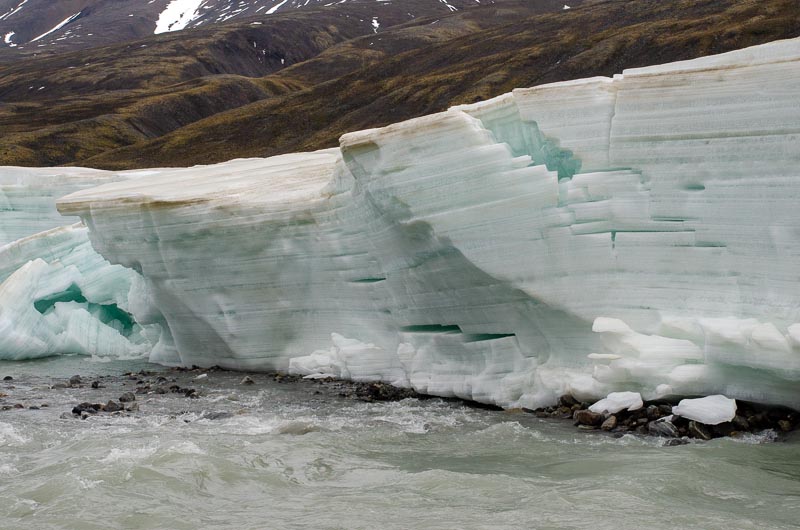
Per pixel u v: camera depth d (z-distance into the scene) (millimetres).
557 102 12938
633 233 12312
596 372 12203
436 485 9898
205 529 8812
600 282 12562
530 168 12758
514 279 13023
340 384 16375
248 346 18359
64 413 14391
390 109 98312
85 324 22625
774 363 10625
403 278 15008
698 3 99500
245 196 17484
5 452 11898
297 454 11383
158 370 19625
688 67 12375
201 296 18328
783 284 11117
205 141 105188
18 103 135625
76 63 170750
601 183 12492
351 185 15555
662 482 9398
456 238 13328
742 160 11438
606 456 10523
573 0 197000
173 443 11852
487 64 100688
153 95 132750
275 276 17375
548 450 11031
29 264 22047
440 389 14695
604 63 88062
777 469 9750
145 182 22188
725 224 11578
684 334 11805
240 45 176500
